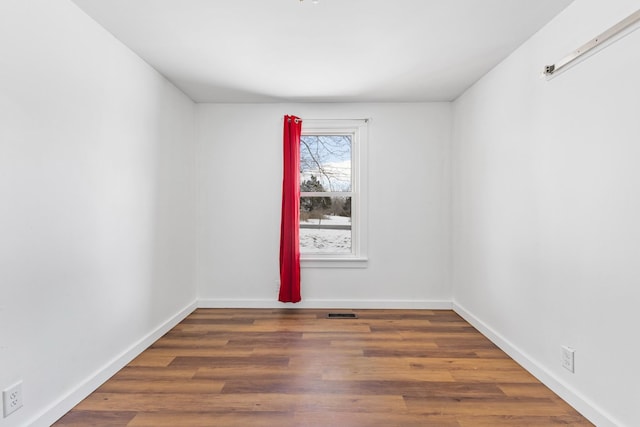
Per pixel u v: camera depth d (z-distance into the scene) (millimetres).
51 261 1821
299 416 1855
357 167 3932
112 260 2342
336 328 3225
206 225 3877
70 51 1952
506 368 2428
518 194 2539
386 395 2066
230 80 3195
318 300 3891
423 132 3854
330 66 2900
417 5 2023
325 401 2000
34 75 1713
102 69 2240
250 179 3869
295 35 2379
